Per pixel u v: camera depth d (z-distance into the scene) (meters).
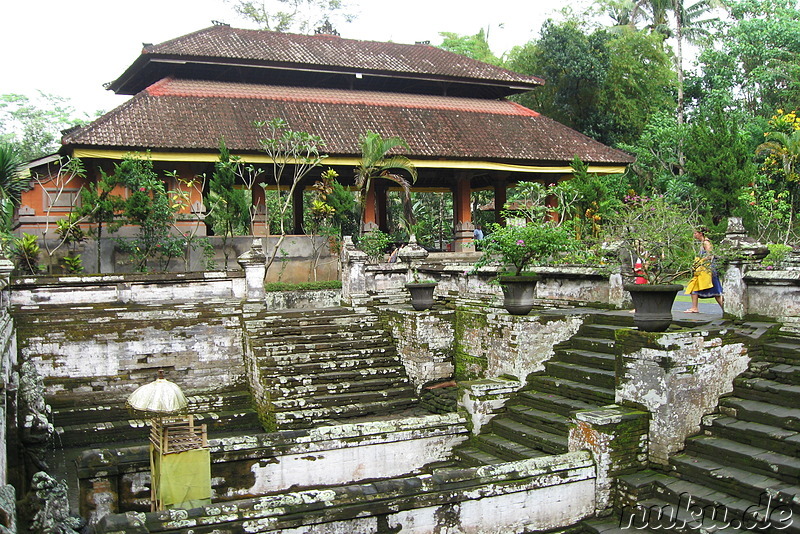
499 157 24.70
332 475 9.39
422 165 24.00
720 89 36.81
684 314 11.96
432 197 41.75
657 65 37.69
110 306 14.46
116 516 6.48
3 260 8.69
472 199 39.75
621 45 36.69
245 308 15.27
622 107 36.28
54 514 6.52
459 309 13.66
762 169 28.86
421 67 28.00
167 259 20.38
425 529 7.32
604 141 36.75
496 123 27.31
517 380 11.02
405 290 18.30
